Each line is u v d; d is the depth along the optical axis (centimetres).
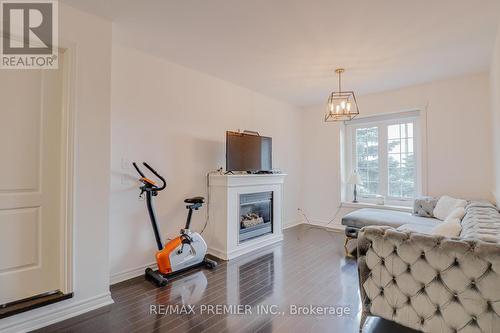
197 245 296
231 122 393
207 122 359
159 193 304
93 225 214
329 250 366
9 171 186
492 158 339
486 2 199
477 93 357
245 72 349
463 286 144
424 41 261
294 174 527
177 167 323
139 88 288
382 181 464
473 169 359
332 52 286
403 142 441
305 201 544
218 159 372
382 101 440
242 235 359
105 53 223
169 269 270
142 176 272
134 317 201
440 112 386
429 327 155
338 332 183
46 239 200
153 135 299
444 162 382
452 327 148
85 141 211
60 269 204
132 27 238
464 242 147
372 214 363
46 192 201
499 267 134
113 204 265
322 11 211
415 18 221
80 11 209
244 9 209
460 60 309
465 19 222
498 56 241
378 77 366
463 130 367
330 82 387
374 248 176
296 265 309
